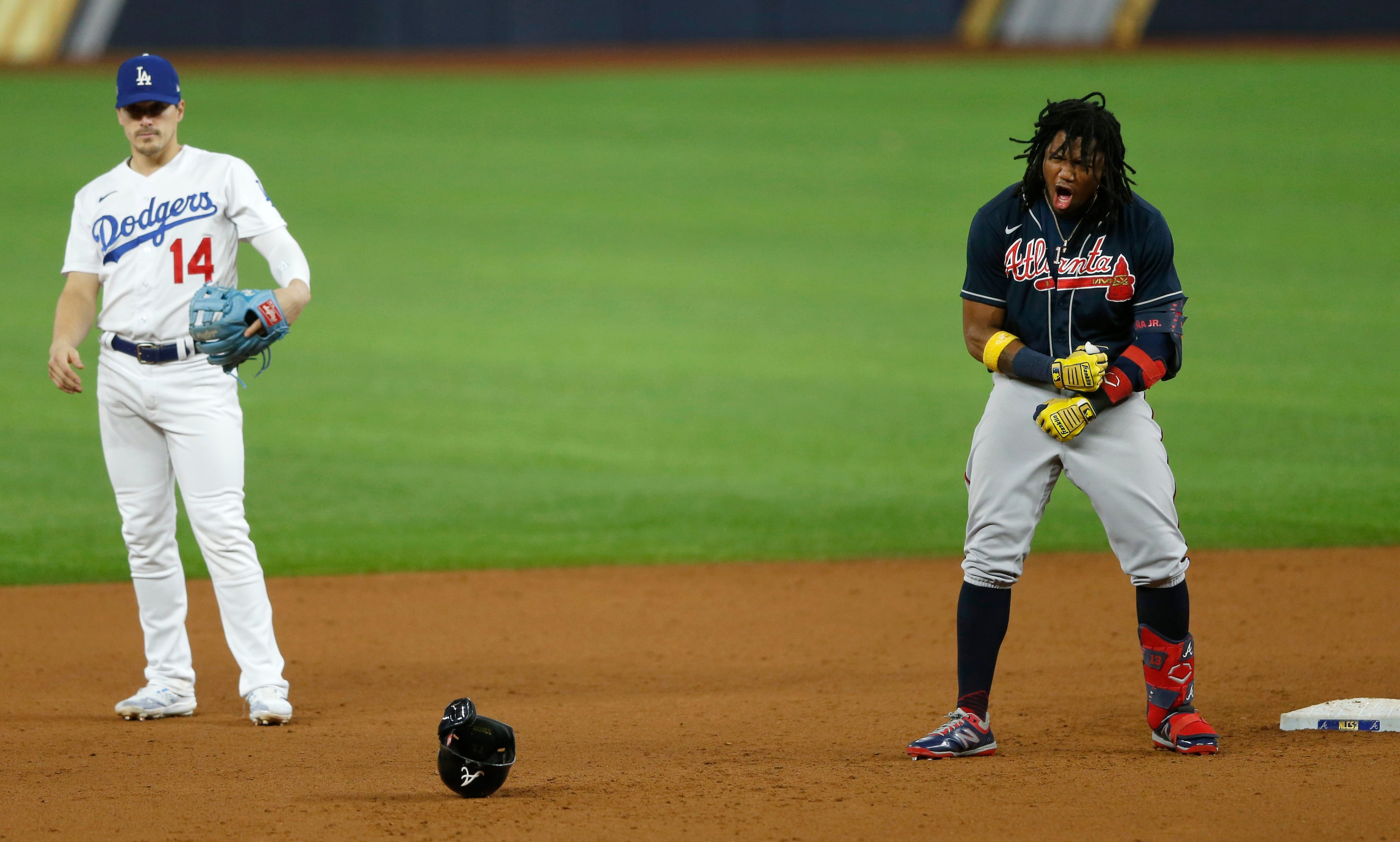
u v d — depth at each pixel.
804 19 111.44
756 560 29.41
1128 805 13.17
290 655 22.86
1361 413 40.91
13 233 67.94
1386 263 62.12
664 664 22.00
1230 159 81.25
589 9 111.75
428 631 24.31
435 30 111.44
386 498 34.31
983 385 46.06
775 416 42.38
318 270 63.62
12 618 25.00
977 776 14.45
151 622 18.92
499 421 41.81
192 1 108.81
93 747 16.78
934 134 89.38
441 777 13.93
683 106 97.62
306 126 93.00
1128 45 108.62
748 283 61.31
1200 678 19.92
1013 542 15.50
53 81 102.56
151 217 18.17
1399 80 96.56
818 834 12.51
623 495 34.66
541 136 90.94
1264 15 106.31
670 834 12.56
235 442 18.66
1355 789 13.54
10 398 43.25
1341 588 25.80
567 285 61.16
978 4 109.31
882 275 62.62
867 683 20.47
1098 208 15.09
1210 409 41.56
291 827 12.98
